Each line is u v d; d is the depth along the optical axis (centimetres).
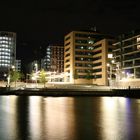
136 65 14625
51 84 17962
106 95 11062
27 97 9831
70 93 11112
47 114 3694
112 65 17088
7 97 9725
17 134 2080
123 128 2420
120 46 16075
